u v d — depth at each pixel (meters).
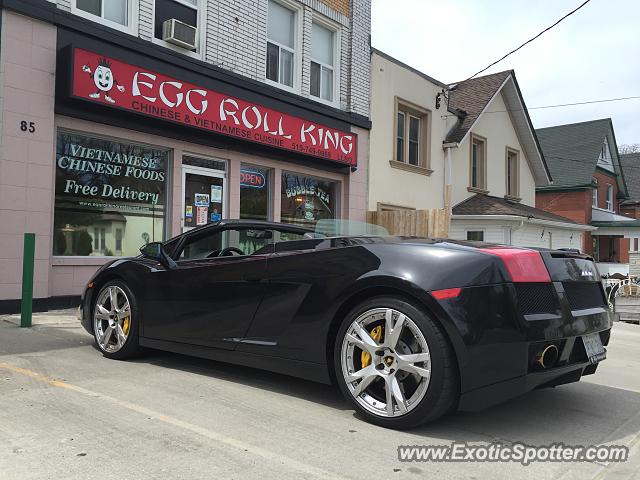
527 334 3.20
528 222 17.33
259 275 4.08
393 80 13.93
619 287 12.67
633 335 9.20
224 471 2.78
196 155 9.41
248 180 10.56
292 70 11.43
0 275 6.93
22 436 3.13
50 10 7.26
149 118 8.27
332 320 3.69
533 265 3.43
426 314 3.28
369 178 13.12
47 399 3.78
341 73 12.52
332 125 12.03
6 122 6.94
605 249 29.75
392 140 13.86
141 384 4.24
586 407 4.18
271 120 10.23
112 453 2.94
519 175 20.58
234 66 9.84
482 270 3.26
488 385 3.19
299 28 11.42
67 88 7.25
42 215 7.28
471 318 3.18
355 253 3.68
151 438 3.17
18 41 7.04
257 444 3.13
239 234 5.18
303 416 3.62
